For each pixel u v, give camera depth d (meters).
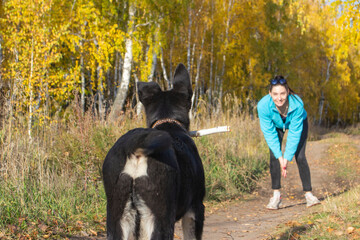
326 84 35.25
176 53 21.55
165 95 3.24
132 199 2.43
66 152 6.52
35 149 6.14
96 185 6.14
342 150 14.52
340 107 41.50
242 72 24.75
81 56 13.52
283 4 26.31
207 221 5.69
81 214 5.18
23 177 5.11
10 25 11.55
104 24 13.76
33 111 9.44
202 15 20.69
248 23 24.66
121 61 20.02
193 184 2.78
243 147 10.64
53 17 11.97
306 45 30.59
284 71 27.97
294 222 4.70
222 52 22.97
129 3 14.77
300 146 6.14
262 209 6.57
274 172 6.52
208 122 9.79
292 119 5.44
